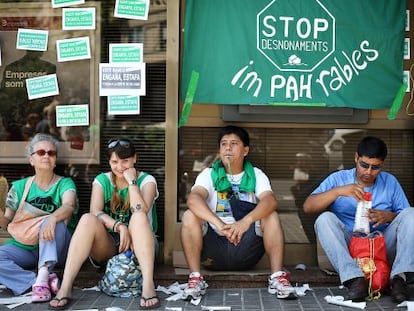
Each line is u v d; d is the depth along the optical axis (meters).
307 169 4.93
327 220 4.06
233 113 4.83
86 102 4.93
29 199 4.39
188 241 4.15
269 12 4.70
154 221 4.53
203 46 4.71
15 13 4.93
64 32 4.92
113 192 4.37
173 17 4.80
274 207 4.17
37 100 4.97
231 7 4.70
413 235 3.88
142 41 4.88
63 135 4.95
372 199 4.33
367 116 4.88
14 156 4.98
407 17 4.89
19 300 4.01
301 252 4.86
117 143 4.22
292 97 4.73
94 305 3.90
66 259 4.19
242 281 4.34
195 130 4.90
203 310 3.80
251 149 4.91
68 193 4.38
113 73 4.85
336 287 4.34
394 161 4.95
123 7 4.84
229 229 4.00
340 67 4.75
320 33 4.73
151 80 4.88
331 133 4.93
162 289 4.29
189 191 4.90
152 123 4.89
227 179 4.40
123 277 4.05
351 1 4.75
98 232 4.03
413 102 4.90
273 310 3.80
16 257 4.25
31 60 4.96
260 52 4.71
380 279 3.97
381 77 4.79
